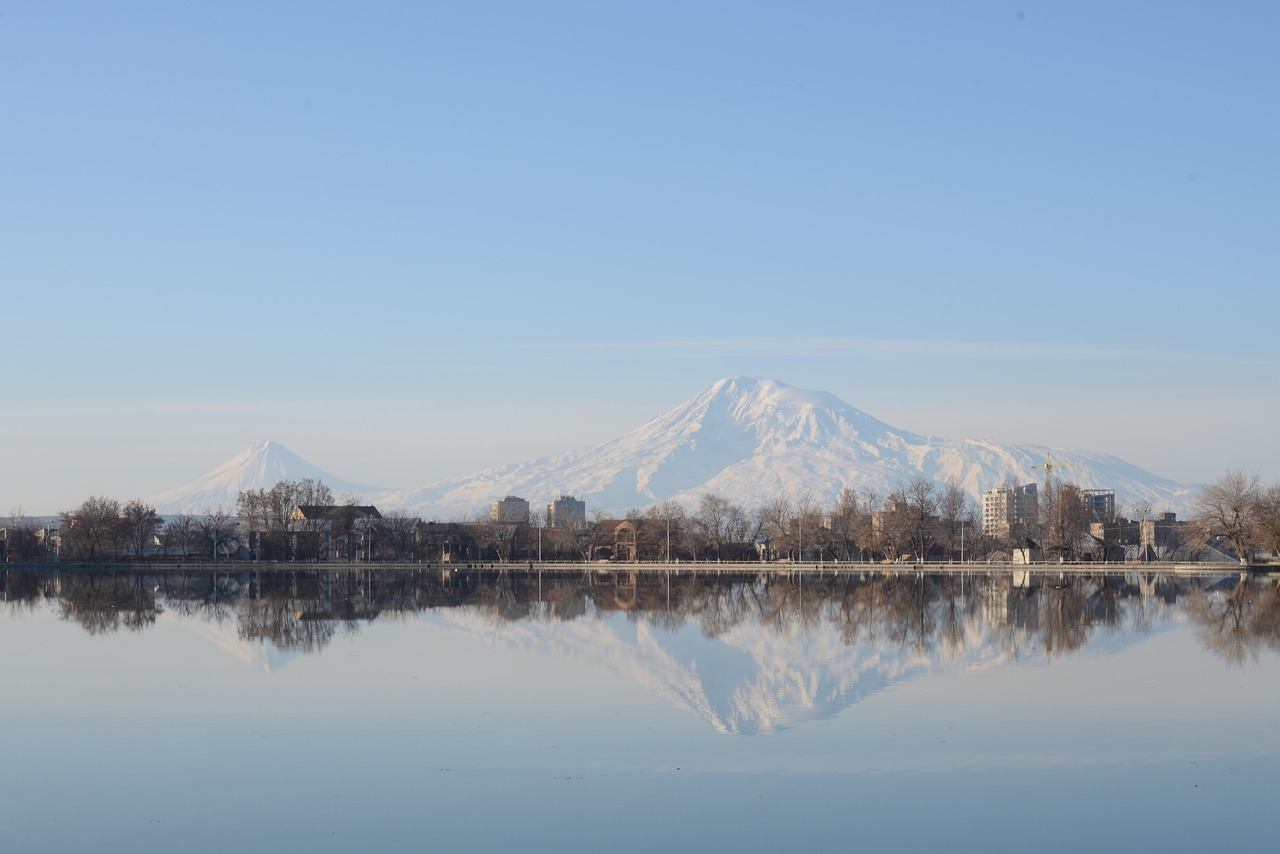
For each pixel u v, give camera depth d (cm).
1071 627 11044
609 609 13975
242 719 6197
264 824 4438
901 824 4428
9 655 8931
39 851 4181
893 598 15988
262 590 18788
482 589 19225
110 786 4919
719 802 4681
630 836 4306
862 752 5441
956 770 5125
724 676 7706
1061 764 5219
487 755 5388
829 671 7938
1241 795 4759
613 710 6431
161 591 18512
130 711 6425
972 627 11131
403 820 4478
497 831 4353
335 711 6412
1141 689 7112
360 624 11744
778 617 12550
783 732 5862
